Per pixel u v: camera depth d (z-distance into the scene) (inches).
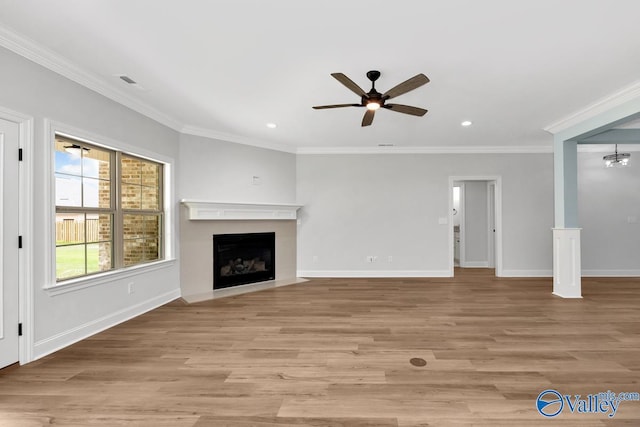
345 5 81.4
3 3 80.2
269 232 224.4
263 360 100.7
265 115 166.9
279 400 78.4
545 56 107.1
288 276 235.5
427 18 86.5
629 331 125.1
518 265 240.2
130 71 117.8
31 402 77.5
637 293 188.1
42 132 104.0
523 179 239.8
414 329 128.1
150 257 165.5
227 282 203.5
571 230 178.7
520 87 132.2
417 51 103.6
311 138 214.4
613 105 143.6
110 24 89.4
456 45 100.0
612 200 242.2
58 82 109.4
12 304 95.5
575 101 148.0
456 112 162.9
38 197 102.6
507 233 240.2
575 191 181.5
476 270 271.6
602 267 242.1
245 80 125.3
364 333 123.9
